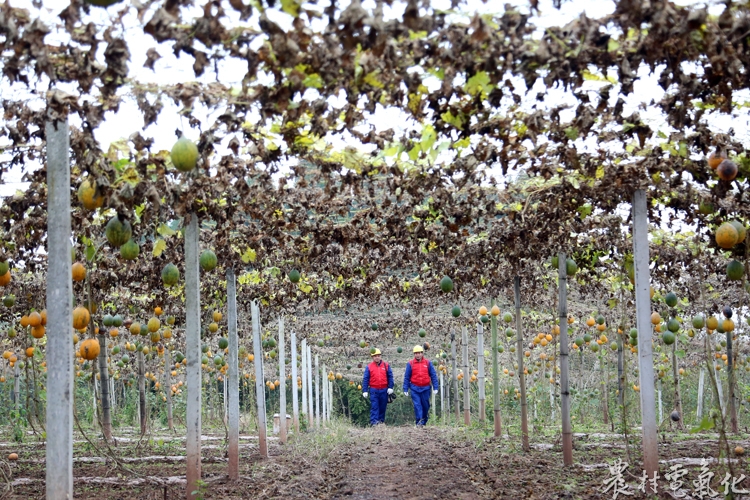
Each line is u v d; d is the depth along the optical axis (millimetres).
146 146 5180
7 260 7730
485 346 22344
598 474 7590
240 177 6199
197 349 6504
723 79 4527
